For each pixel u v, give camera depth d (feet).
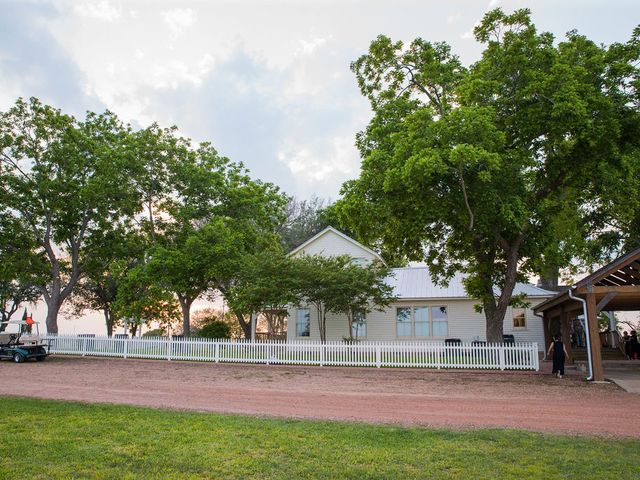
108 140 115.65
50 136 106.73
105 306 155.12
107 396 48.26
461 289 106.32
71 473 23.68
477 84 63.21
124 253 111.75
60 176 107.45
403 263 141.69
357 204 69.46
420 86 79.71
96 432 31.73
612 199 79.77
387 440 30.30
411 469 24.63
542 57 65.82
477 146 56.90
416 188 61.46
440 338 104.63
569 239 105.60
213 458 26.21
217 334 109.50
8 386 54.44
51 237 113.70
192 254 98.17
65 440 29.71
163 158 108.37
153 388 53.98
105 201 107.96
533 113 63.62
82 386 55.01
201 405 43.70
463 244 79.77
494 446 28.96
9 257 105.40
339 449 28.22
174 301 110.83
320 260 95.35
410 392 51.72
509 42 67.97
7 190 105.19
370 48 78.54
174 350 85.66
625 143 68.74
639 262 57.77
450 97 76.74
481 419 38.01
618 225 110.73
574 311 70.38
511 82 67.82
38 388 53.16
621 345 98.17
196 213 110.11
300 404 44.65
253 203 111.04
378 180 66.54
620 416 38.83
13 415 37.22
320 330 99.40
